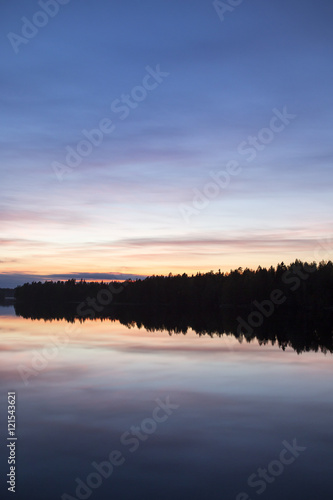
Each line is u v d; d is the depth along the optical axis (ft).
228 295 358.64
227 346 116.16
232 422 53.06
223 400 62.34
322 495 36.01
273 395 64.80
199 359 95.20
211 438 47.93
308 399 62.75
